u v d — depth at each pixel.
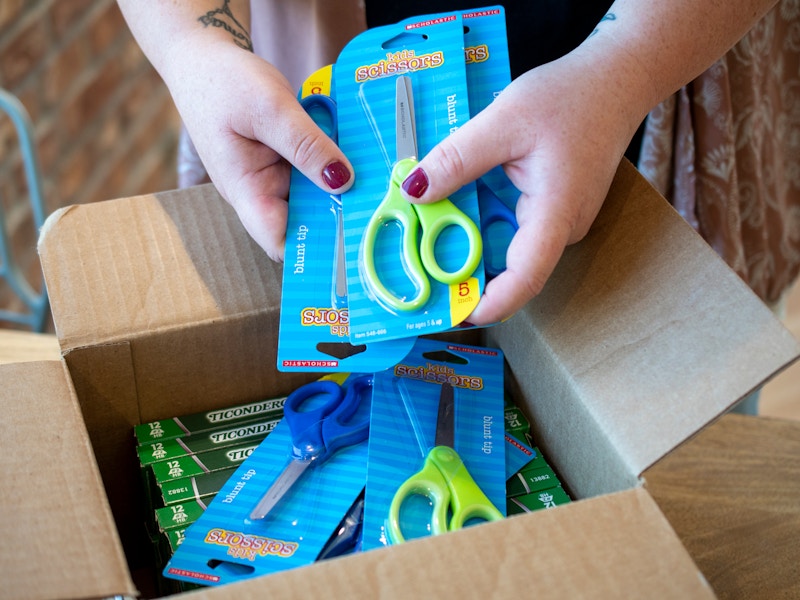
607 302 0.63
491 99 0.68
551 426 0.67
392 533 0.60
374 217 0.63
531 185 0.61
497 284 0.60
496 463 0.66
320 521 0.63
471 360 0.73
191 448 0.70
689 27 0.65
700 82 0.92
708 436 0.86
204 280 0.70
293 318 0.64
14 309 2.03
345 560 0.47
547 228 0.59
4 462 0.53
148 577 0.80
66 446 0.54
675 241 0.63
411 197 0.61
